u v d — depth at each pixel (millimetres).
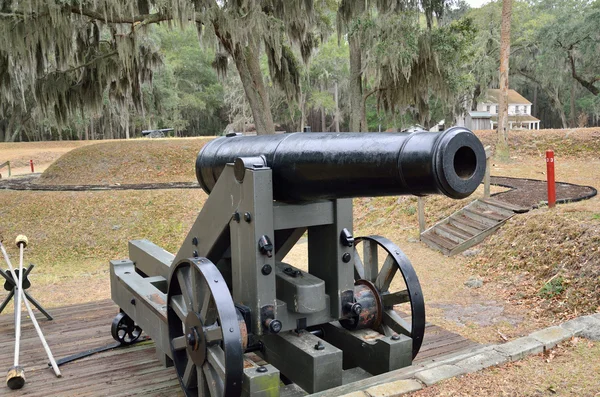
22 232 11445
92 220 11703
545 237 6355
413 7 14102
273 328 2707
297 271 3039
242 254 2770
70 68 14391
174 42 42688
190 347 2896
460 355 3088
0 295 7695
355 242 3594
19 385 3396
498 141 13672
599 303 4918
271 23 12531
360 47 14438
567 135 14703
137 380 3490
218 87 44250
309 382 2750
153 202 12289
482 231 7383
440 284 6391
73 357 3922
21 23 11375
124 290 4059
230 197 2809
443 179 1995
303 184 2643
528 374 2783
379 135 2377
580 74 30516
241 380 2506
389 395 2549
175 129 40594
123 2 11836
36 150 30641
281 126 44344
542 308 5293
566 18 27719
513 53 31938
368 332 3225
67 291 7898
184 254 3363
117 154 17219
